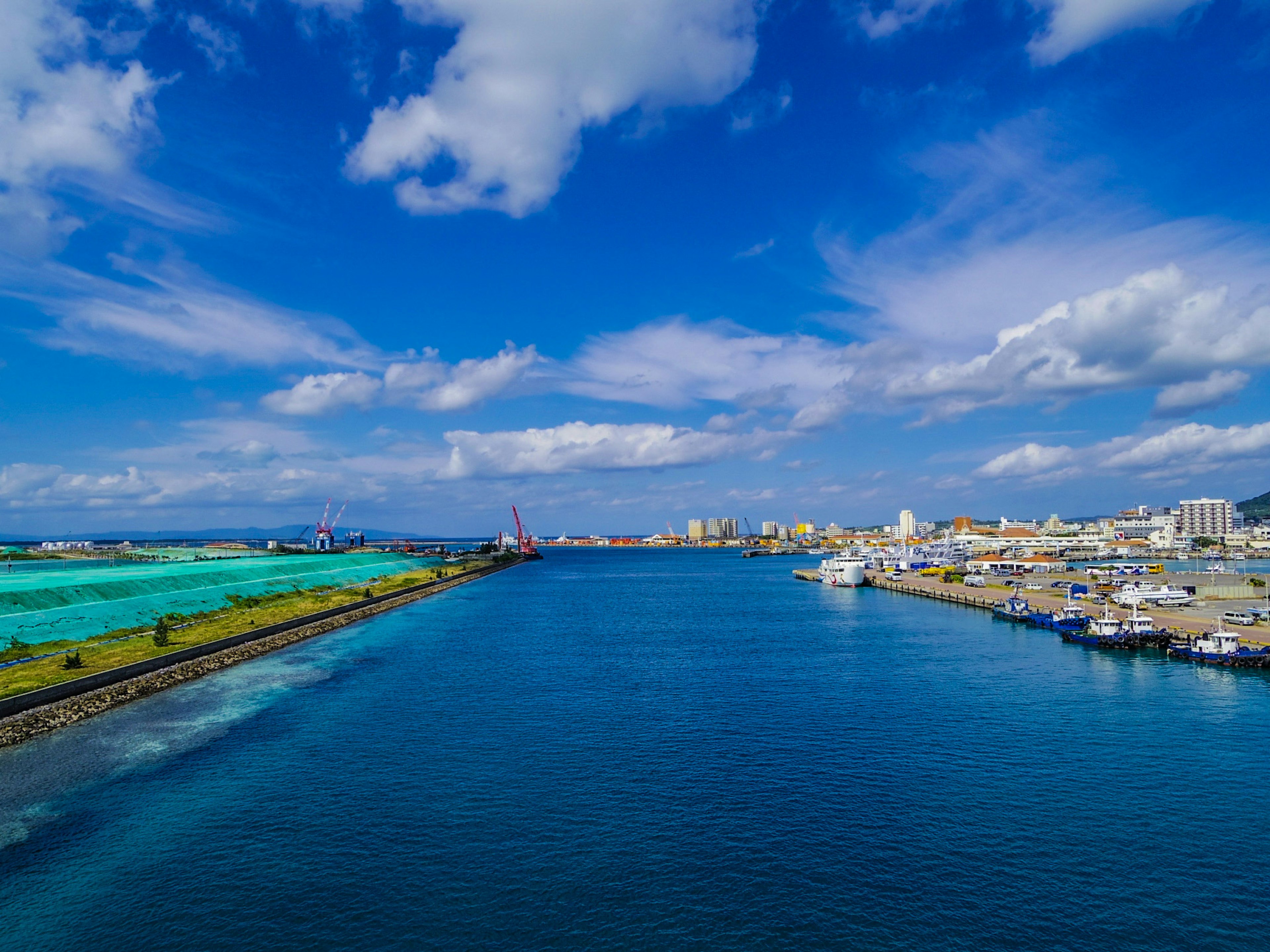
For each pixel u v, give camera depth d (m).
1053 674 81.94
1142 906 32.66
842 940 30.03
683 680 79.94
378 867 36.00
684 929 30.80
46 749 54.41
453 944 29.73
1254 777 48.00
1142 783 46.94
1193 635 95.75
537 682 79.06
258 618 122.25
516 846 38.19
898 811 42.66
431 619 141.12
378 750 54.28
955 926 31.11
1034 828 40.31
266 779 48.00
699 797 44.84
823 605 167.50
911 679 79.69
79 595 109.50
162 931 30.64
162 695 72.19
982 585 192.00
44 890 33.94
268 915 31.77
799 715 64.25
